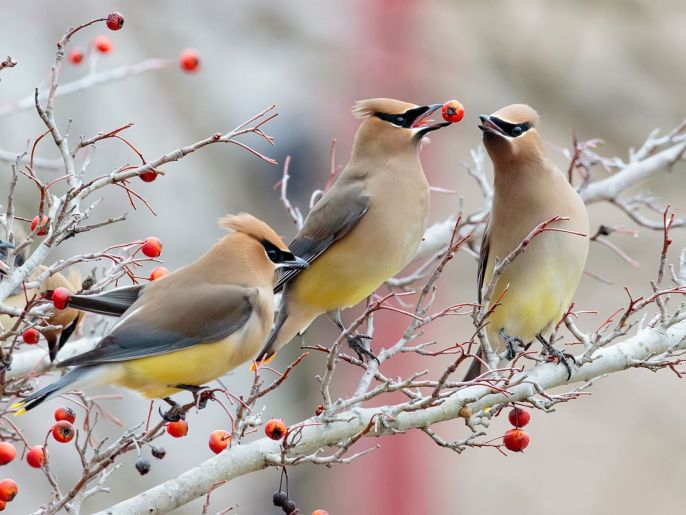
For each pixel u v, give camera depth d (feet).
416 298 52.21
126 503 23.79
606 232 34.91
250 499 53.26
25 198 51.96
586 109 57.72
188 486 24.16
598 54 58.29
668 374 60.23
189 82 58.34
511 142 30.81
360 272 32.86
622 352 27.86
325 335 54.19
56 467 48.88
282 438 23.98
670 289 26.04
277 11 58.49
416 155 33.14
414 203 32.89
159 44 58.90
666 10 56.95
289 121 57.88
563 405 60.59
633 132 57.72
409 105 33.19
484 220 36.42
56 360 31.30
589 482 58.03
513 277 31.27
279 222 57.00
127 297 27.27
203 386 27.30
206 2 58.75
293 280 33.27
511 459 59.31
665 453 59.57
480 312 25.35
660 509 58.65
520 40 57.72
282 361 54.13
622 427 60.08
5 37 57.16
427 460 55.47
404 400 51.88
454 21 58.49
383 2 58.13
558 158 58.95
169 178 56.13
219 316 26.94
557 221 30.91
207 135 57.88
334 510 53.67
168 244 54.85
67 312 29.48
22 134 54.75
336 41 58.29
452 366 23.82
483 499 57.98
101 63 55.77
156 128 57.31
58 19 57.82
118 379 26.18
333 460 23.76
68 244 51.72
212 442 24.06
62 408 24.59
